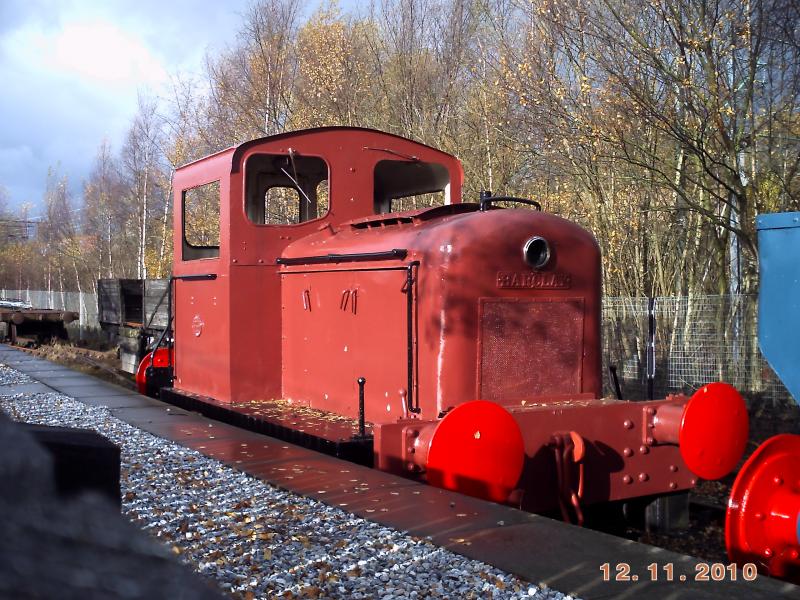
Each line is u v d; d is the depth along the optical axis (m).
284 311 7.63
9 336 22.97
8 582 0.57
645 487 5.54
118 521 0.71
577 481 5.26
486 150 17.33
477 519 4.17
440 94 20.42
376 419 6.23
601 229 13.66
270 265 7.60
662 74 11.06
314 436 5.99
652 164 12.10
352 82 21.09
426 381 5.65
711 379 11.02
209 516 4.45
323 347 6.98
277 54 22.53
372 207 7.75
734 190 10.66
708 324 11.20
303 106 21.38
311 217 8.11
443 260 5.54
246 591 3.29
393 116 20.70
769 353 4.89
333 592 3.27
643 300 11.99
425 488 4.74
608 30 11.68
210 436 6.68
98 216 45.97
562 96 12.33
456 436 4.74
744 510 4.73
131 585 0.63
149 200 35.12
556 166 14.65
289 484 4.98
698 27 10.45
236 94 23.52
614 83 11.40
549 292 5.82
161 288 13.51
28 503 0.64
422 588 3.28
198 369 8.29
